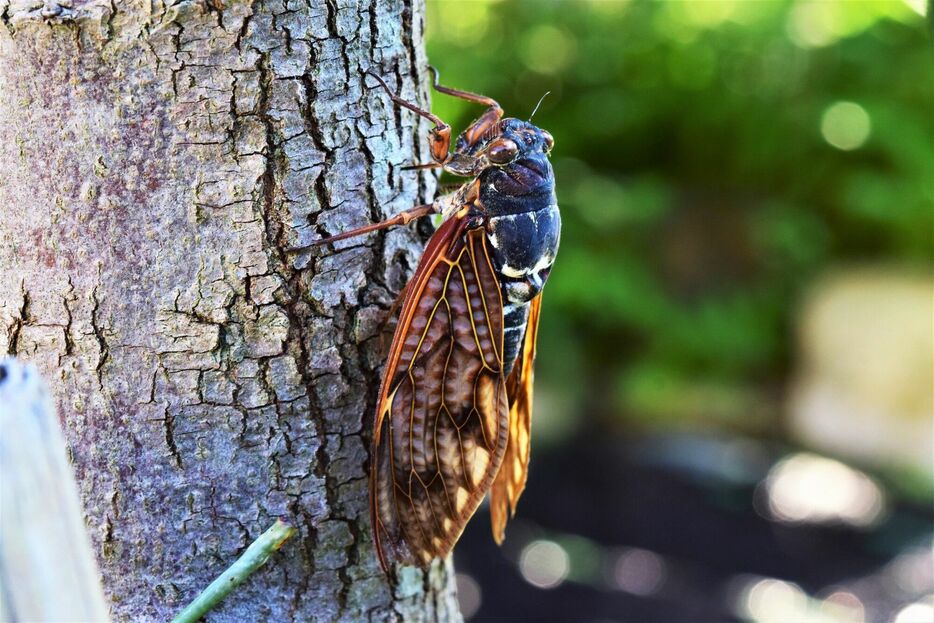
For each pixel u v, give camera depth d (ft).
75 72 0.92
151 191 0.93
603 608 1.70
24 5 0.91
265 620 0.96
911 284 2.10
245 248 0.94
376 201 0.96
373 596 0.98
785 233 2.06
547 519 1.96
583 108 2.15
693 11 2.07
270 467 0.95
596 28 2.10
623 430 2.18
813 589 1.73
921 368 2.03
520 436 1.05
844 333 2.12
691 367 2.18
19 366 0.84
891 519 1.91
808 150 2.10
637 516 1.96
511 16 2.08
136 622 0.95
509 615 1.69
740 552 1.85
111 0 0.91
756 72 2.12
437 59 1.98
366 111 0.95
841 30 2.03
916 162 1.93
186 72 0.92
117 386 0.94
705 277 2.16
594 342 2.21
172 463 0.95
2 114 0.92
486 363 1.00
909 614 1.64
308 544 0.96
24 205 0.93
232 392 0.94
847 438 2.10
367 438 0.97
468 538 1.92
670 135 2.22
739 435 2.16
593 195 2.01
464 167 1.02
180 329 0.94
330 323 0.95
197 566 0.95
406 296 0.97
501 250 1.00
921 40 1.97
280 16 0.93
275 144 0.93
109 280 0.93
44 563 0.83
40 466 0.83
